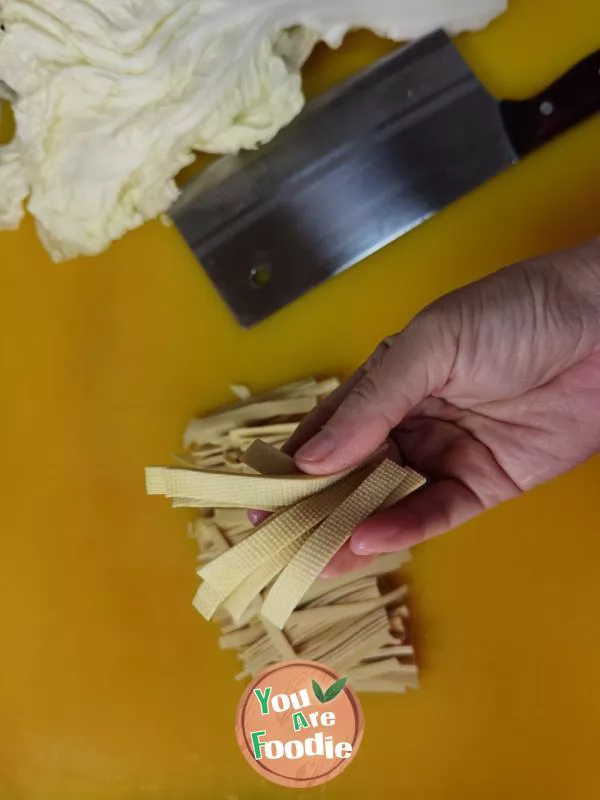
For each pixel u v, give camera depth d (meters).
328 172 0.42
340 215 0.42
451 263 0.43
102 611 0.44
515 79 0.43
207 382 0.44
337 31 0.43
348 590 0.40
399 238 0.43
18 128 0.42
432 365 0.31
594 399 0.34
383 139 0.42
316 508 0.27
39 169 0.42
